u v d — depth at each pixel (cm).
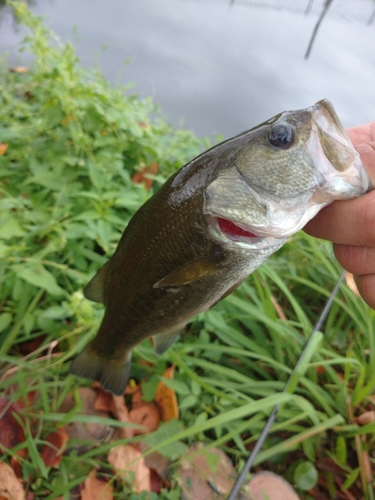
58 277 36
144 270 24
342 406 35
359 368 37
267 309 37
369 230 17
